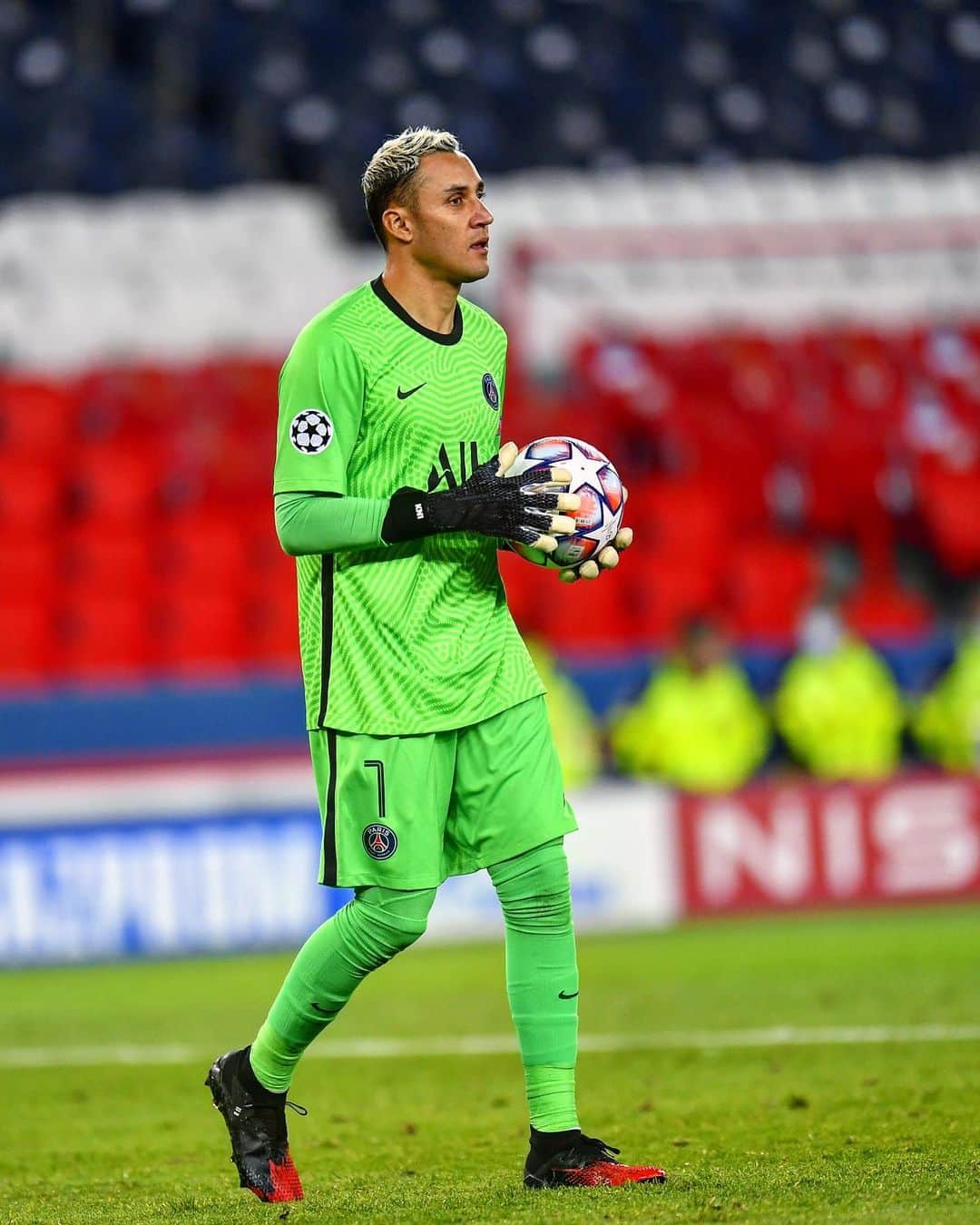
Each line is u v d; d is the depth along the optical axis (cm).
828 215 6738
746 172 7088
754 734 4194
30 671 4653
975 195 6912
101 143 6825
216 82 7156
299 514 1378
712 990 2870
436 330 1433
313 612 1417
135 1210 1453
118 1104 2156
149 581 4856
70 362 6006
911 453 5609
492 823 1445
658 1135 1741
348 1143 1806
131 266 6184
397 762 1399
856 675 4250
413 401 1410
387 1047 2497
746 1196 1330
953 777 3866
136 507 5153
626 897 3759
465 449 1443
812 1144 1622
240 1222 1341
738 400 5769
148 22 7256
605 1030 2545
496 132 7031
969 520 5438
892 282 6525
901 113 7544
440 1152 1722
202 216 6322
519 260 6253
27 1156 1831
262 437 5484
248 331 6116
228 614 4781
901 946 3253
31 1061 2534
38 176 6675
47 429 5522
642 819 3778
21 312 6047
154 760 3747
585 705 4181
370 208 1435
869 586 5331
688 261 6375
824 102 7494
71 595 4809
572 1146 1440
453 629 1419
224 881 3650
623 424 5616
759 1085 2031
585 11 7538
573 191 6575
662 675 4166
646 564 5031
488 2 7506
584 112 7156
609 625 4881
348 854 1405
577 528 1459
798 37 7688
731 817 3797
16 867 3581
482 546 1442
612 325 6219
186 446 5419
